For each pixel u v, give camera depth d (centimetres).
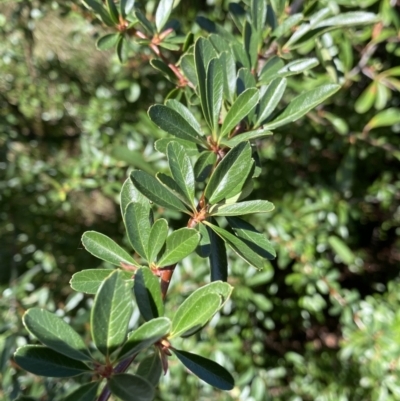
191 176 18
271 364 68
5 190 61
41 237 65
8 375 40
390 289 58
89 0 25
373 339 50
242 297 55
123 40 26
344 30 43
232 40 29
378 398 50
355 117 60
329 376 61
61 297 61
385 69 55
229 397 51
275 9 28
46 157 73
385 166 69
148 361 16
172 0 26
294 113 21
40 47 83
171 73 26
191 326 15
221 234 17
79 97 78
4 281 59
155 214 46
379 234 82
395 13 43
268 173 64
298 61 24
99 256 18
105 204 78
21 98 75
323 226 57
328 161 70
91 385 14
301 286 60
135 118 68
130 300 14
